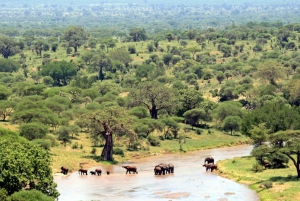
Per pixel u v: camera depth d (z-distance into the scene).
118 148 163.75
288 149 116.31
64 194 113.19
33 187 93.56
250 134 159.75
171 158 163.12
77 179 129.50
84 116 157.88
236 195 111.31
